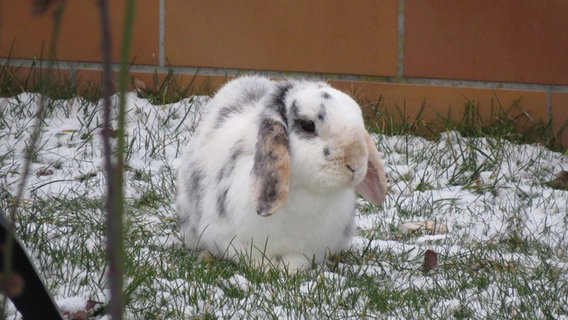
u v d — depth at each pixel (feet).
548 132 35.14
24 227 21.50
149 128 33.17
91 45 35.53
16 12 35.37
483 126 35.27
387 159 32.01
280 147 18.84
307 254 20.77
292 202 19.66
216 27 35.83
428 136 35.35
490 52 35.55
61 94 35.22
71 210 24.57
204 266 20.15
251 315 17.48
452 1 35.32
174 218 25.09
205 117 23.26
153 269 19.62
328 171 18.66
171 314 17.24
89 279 18.90
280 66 36.01
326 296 18.25
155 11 35.70
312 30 35.76
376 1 35.42
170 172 29.25
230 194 20.27
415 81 35.88
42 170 28.58
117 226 6.23
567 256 23.12
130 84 35.96
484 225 26.04
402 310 18.06
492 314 17.93
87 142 31.35
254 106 22.07
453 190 29.71
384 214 26.66
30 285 13.34
